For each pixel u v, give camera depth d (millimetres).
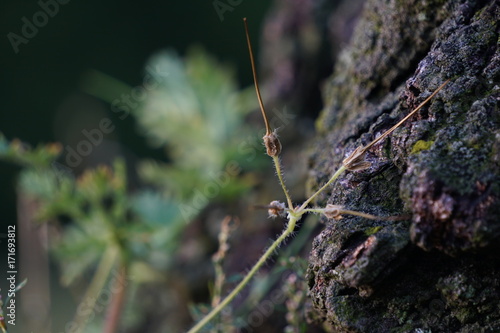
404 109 522
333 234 503
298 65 826
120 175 685
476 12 525
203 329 579
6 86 1882
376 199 510
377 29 571
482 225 470
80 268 689
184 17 2049
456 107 500
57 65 1952
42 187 674
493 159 478
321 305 509
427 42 553
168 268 759
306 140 786
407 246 490
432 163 480
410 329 497
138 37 2041
